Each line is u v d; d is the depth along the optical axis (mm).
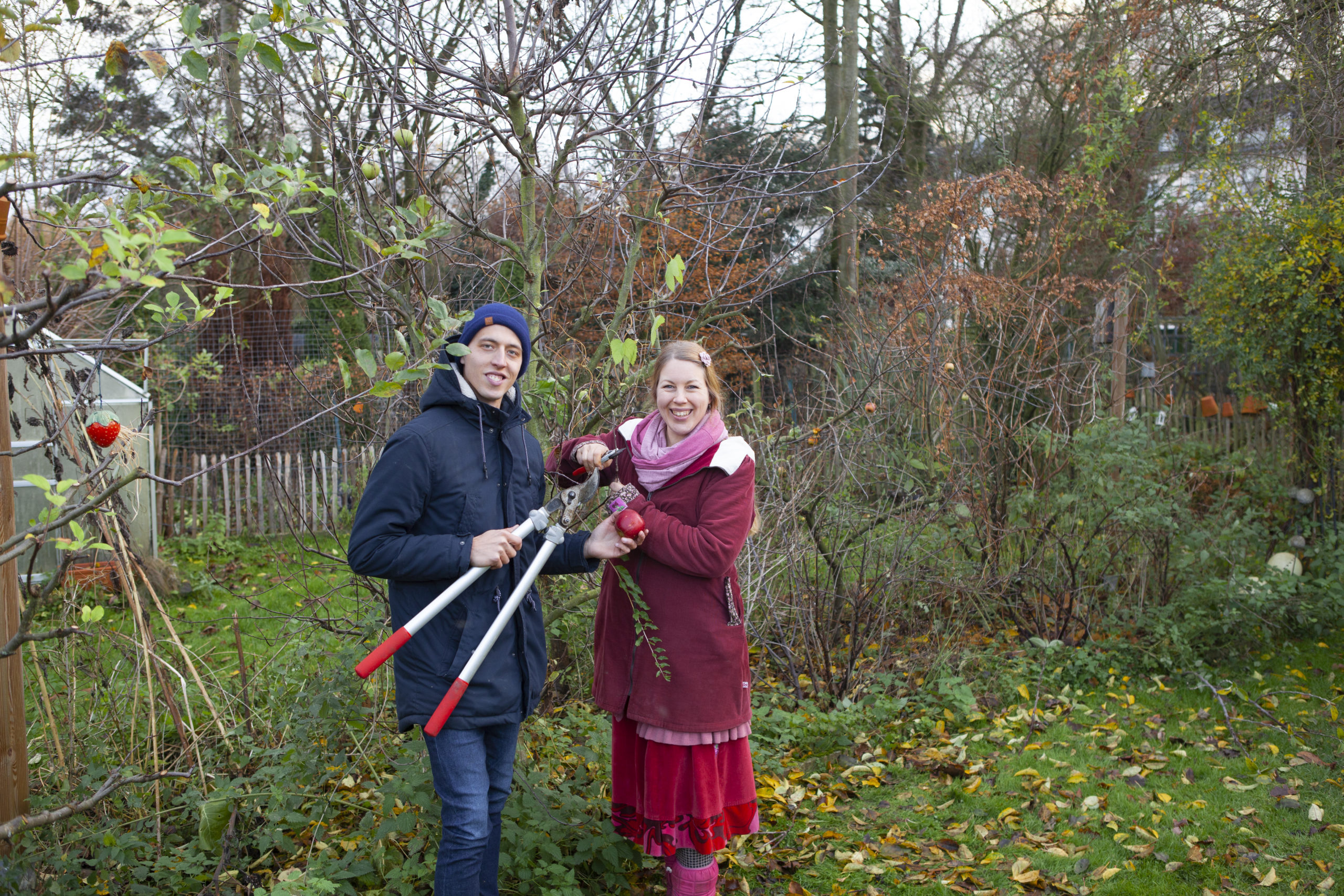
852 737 3928
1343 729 3967
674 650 2451
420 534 2250
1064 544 4875
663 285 3912
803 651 4492
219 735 3203
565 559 2424
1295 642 5070
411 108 3137
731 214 4328
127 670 3449
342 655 3113
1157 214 9914
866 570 4637
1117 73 8758
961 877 2951
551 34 3109
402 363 2062
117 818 2904
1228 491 6023
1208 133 8070
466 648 2205
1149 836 3164
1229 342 6570
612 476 2771
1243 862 2990
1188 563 4883
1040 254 9695
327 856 2654
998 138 11742
